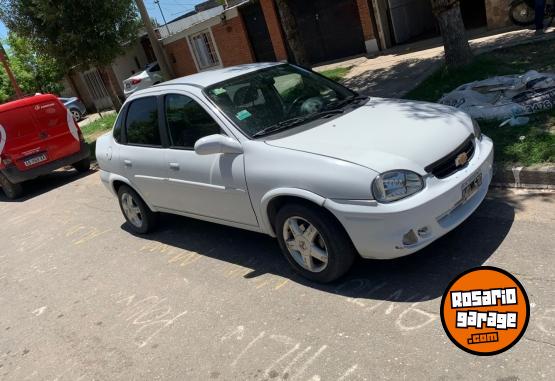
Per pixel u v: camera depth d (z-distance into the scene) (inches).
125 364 150.6
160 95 207.0
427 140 150.7
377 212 137.3
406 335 130.3
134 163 221.5
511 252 153.1
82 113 1005.2
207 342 150.3
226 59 804.0
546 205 175.5
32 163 424.8
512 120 234.7
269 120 180.1
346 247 150.8
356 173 140.1
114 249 245.0
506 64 337.7
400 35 613.6
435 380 113.6
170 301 179.8
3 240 313.0
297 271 169.2
